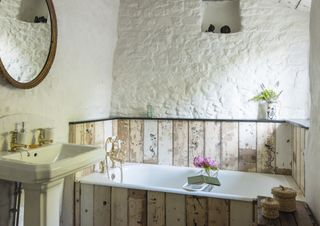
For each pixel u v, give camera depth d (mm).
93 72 2615
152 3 2902
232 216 1710
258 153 2531
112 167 2625
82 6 2412
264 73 2604
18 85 1710
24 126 1767
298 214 1324
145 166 2762
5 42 1639
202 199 1772
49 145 1809
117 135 2916
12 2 1688
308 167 1508
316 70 1356
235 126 2582
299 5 2416
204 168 2418
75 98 2348
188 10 2801
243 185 2479
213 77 2732
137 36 2947
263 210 1305
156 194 1885
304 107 2516
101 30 2723
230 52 2686
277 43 2572
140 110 2951
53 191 1521
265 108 2588
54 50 1999
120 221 1988
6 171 1315
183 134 2729
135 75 2955
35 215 1473
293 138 2373
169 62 2857
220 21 2898
